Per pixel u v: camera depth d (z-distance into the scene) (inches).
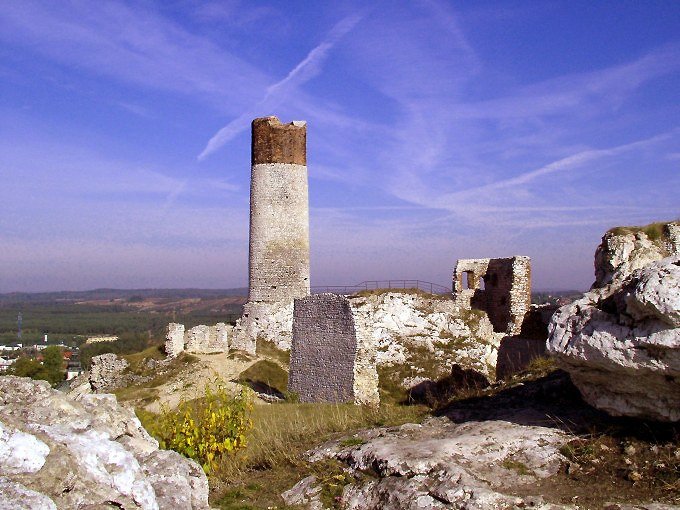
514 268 1198.9
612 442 302.2
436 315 1127.6
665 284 267.9
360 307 808.3
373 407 494.9
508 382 456.4
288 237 1341.0
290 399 850.1
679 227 377.7
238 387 976.3
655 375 278.5
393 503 271.1
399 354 1045.8
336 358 815.1
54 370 2032.5
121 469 196.2
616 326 289.9
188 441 376.5
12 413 209.8
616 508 243.6
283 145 1339.8
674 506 239.1
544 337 1107.9
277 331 1327.5
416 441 331.3
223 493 317.1
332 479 309.7
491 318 1267.2
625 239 382.3
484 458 298.2
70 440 196.1
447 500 260.1
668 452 281.1
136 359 1227.2
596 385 319.3
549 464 293.6
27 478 173.3
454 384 831.1
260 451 376.8
